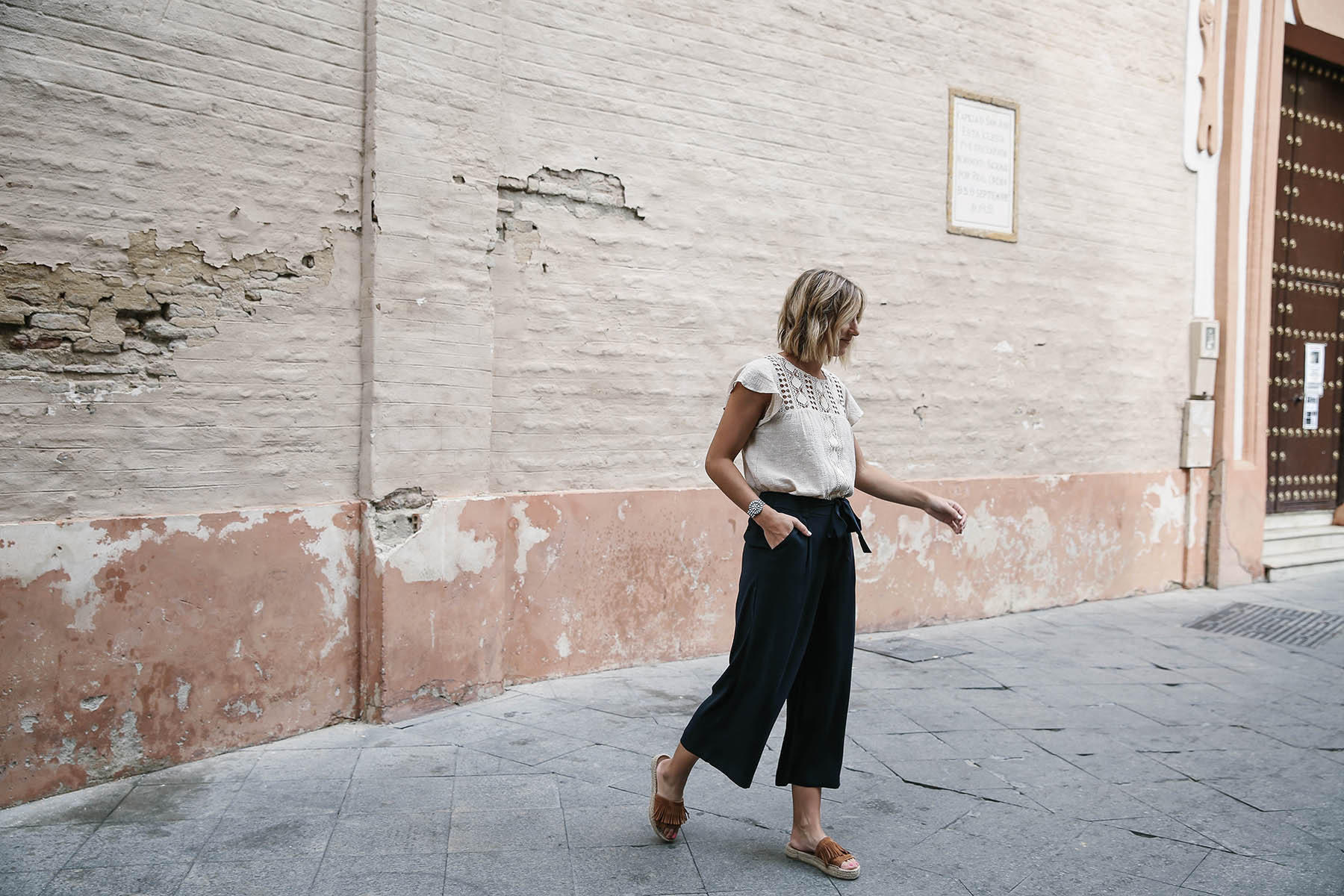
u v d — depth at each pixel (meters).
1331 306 9.39
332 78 3.95
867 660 5.40
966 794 3.57
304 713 3.95
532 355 4.71
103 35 3.38
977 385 6.52
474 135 4.34
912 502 3.10
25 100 3.23
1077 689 4.95
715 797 3.45
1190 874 2.98
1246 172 7.98
